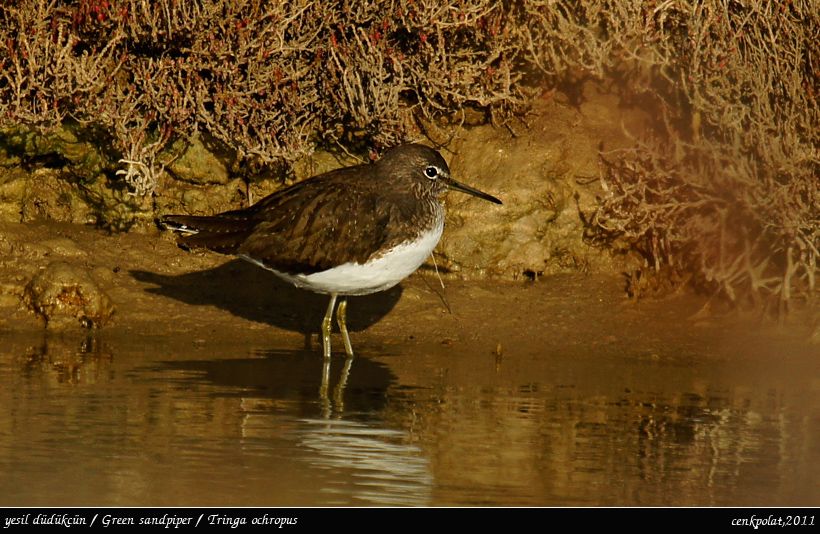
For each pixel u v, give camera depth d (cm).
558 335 1372
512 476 875
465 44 1527
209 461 891
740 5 1448
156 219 1552
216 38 1441
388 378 1180
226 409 1039
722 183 1423
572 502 822
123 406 1038
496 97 1489
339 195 1275
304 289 1366
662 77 1541
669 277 1501
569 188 1523
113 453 904
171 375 1162
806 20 1397
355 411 1045
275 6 1412
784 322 1402
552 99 1575
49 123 1441
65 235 1516
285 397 1089
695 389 1159
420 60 1492
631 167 1479
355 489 838
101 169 1537
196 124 1459
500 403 1085
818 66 1390
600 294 1484
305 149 1463
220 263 1515
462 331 1382
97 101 1423
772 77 1395
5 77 1440
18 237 1480
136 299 1420
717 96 1386
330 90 1479
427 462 902
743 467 909
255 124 1466
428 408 1061
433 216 1289
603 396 1122
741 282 1459
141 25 1428
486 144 1542
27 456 891
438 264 1519
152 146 1445
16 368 1169
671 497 838
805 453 946
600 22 1542
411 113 1534
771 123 1374
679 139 1475
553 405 1084
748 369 1250
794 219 1371
